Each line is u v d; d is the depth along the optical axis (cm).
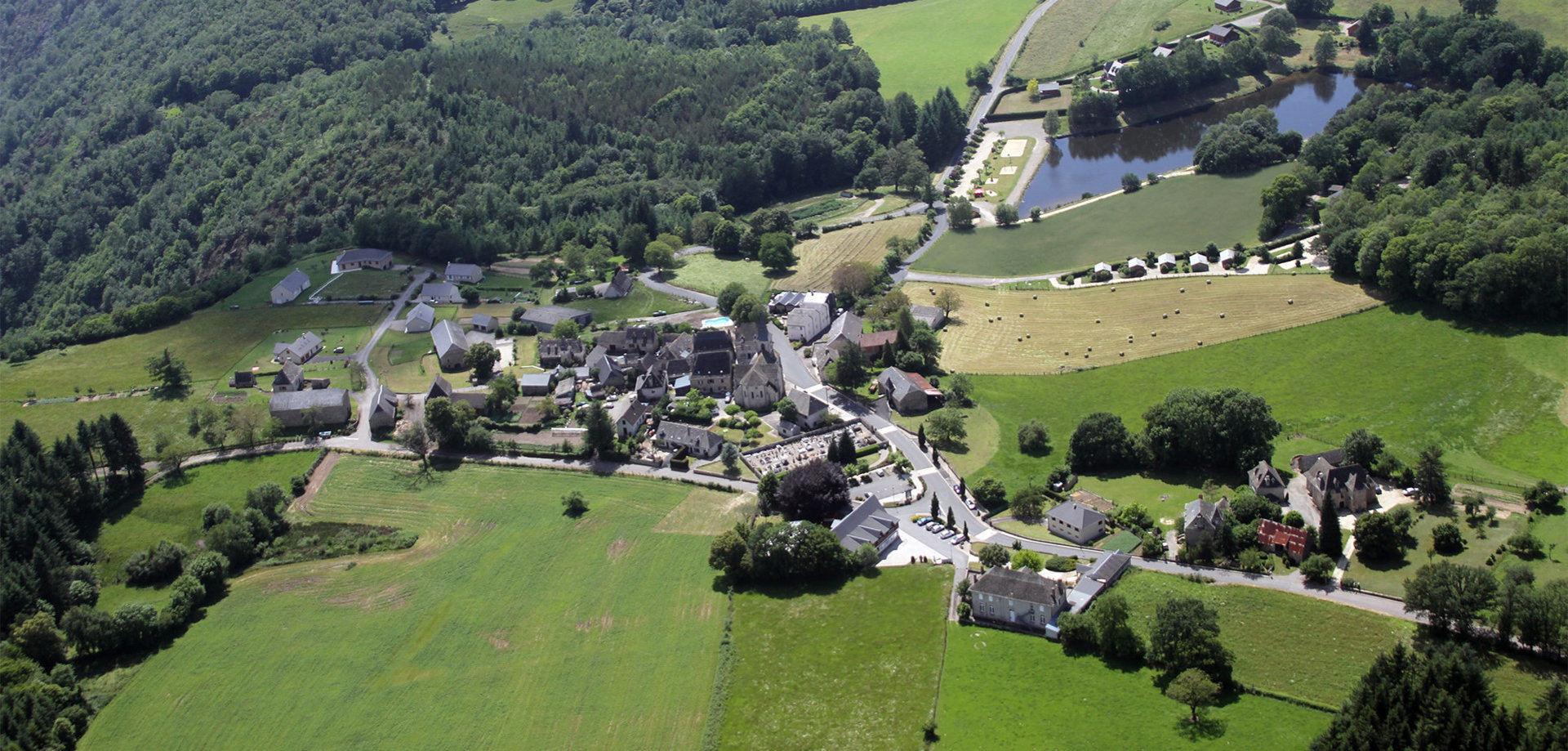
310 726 18200
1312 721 15775
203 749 17975
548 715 17912
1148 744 15712
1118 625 17512
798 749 16600
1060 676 17350
